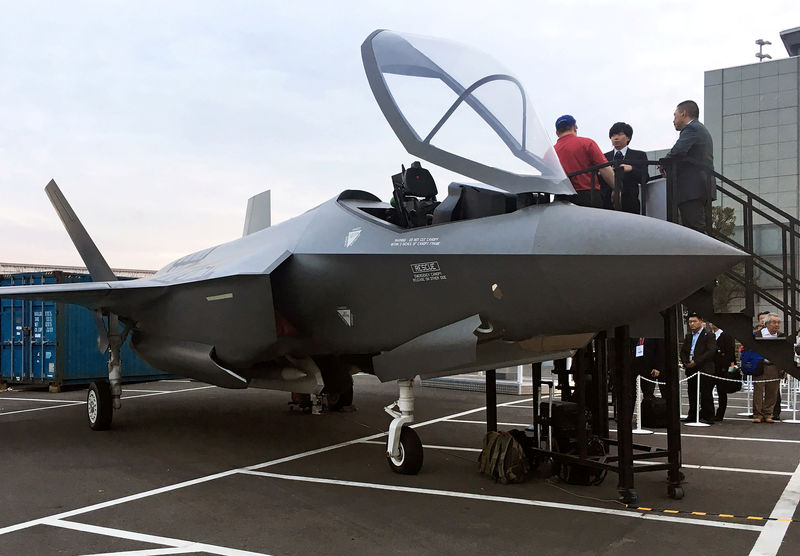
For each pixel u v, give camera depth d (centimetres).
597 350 632
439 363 529
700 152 542
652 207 576
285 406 1059
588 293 441
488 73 544
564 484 546
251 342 666
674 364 510
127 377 1433
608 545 384
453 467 611
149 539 396
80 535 404
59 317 1316
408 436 574
